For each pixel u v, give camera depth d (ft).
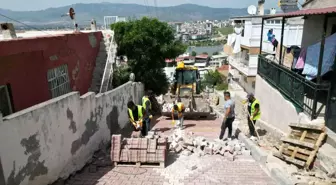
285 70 31.94
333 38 30.07
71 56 34.81
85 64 39.73
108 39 46.52
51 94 30.04
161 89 55.42
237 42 90.38
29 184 16.74
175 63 68.49
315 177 19.60
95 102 25.64
